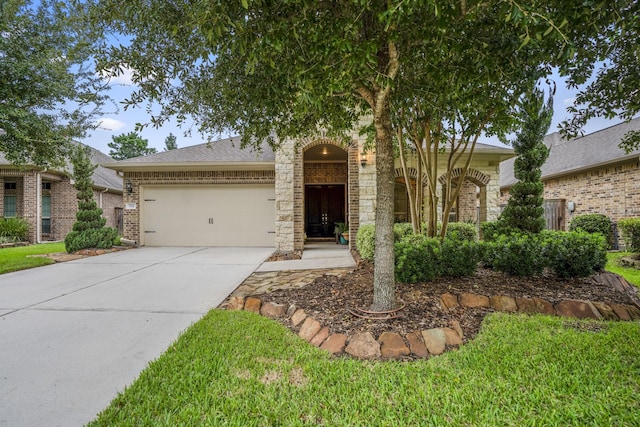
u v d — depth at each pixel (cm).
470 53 312
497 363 284
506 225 677
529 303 419
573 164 1267
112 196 1828
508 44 305
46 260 849
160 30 358
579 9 250
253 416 221
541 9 246
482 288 468
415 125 554
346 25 261
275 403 235
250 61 280
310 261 802
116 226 1856
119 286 584
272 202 1189
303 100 295
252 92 376
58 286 586
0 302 487
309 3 246
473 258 518
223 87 384
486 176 1038
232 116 436
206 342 337
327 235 1421
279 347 326
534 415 217
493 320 377
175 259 887
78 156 975
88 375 280
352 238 967
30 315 429
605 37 325
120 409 230
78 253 977
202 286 579
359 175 963
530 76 344
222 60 359
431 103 427
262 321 400
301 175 984
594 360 286
